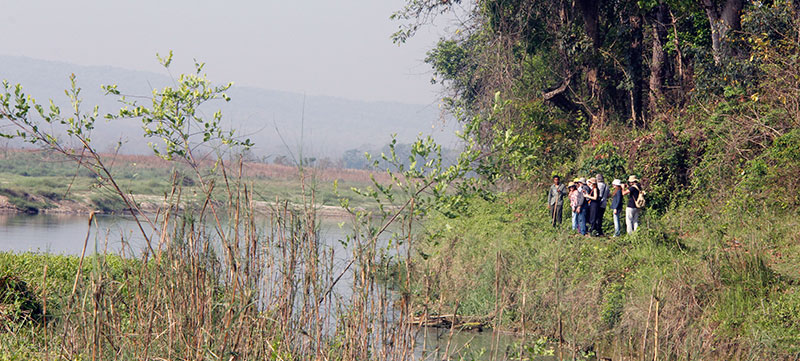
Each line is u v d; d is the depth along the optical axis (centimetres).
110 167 711
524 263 1934
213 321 730
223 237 716
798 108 2006
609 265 1755
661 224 2161
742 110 2212
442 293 862
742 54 2373
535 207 2806
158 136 740
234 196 724
